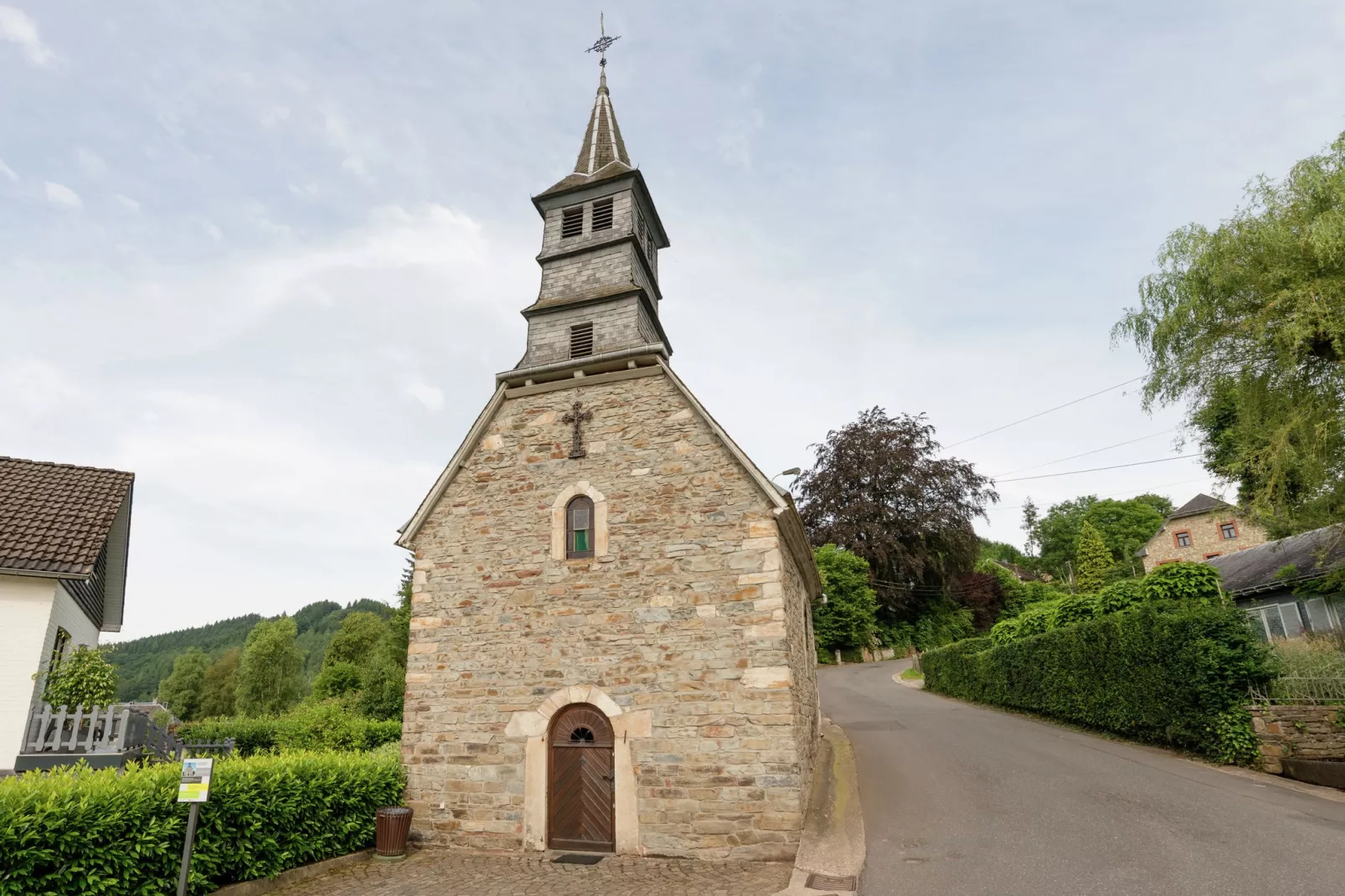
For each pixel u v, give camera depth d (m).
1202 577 14.95
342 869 8.95
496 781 9.91
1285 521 12.12
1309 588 17.31
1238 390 11.73
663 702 9.50
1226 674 10.88
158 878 7.08
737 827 8.85
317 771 9.23
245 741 16.36
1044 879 6.98
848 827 9.16
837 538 37.16
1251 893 6.21
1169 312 12.46
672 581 9.94
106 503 14.05
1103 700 13.58
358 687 34.75
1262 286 11.23
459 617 10.73
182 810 7.42
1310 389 11.33
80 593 14.29
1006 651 18.58
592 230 14.09
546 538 10.70
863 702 21.48
